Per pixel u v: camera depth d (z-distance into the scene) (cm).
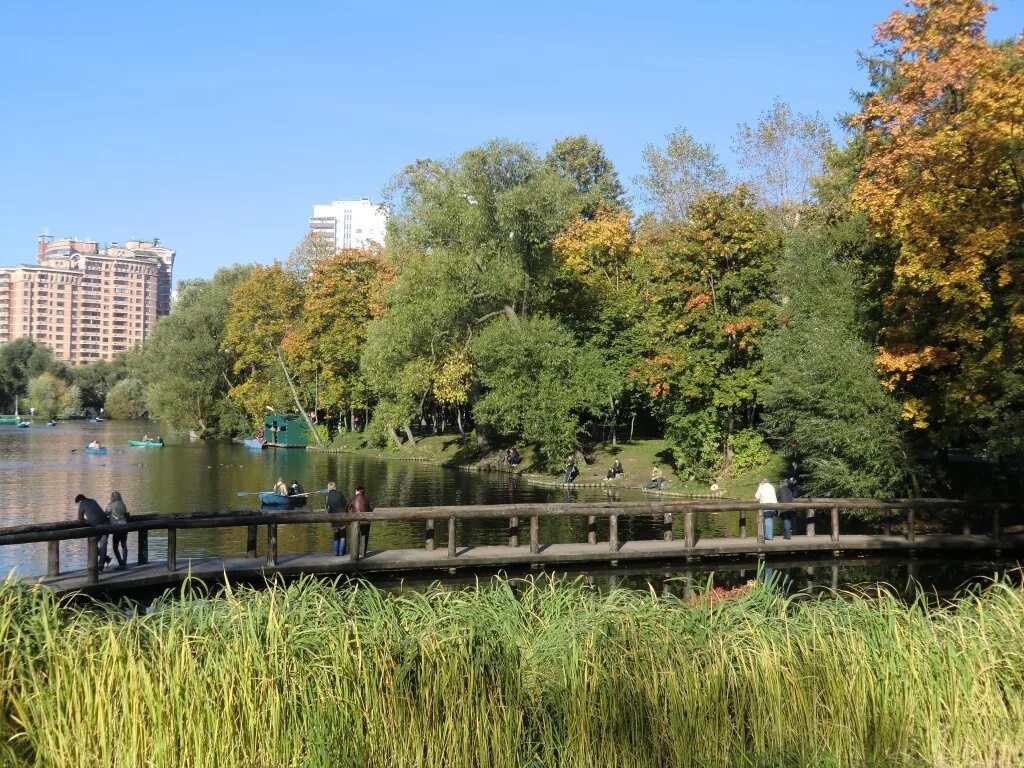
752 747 777
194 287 9675
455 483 4688
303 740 697
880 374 2772
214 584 1938
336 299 7069
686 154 5803
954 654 837
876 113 2405
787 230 4756
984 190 2266
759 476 4019
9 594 780
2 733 659
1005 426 2366
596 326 5088
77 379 13562
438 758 721
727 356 4019
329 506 2220
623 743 745
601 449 5328
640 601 920
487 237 4853
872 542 2511
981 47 2234
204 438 8706
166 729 673
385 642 761
